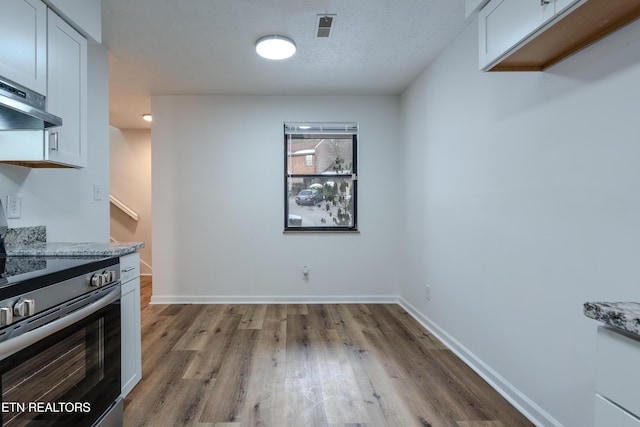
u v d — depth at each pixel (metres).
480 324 2.11
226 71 3.01
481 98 2.09
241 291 3.70
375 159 3.74
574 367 1.42
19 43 1.39
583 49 1.35
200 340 2.63
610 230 1.25
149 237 5.04
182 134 3.64
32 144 1.55
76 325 1.29
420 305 3.11
